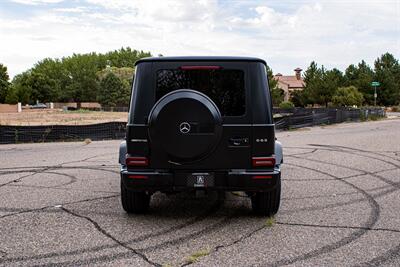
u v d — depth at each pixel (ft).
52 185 26.94
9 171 33.04
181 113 16.58
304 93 244.01
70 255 14.11
